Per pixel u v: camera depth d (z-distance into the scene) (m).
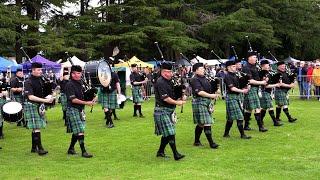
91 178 5.68
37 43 26.23
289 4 34.34
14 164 6.56
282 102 9.78
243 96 8.74
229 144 7.70
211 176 5.61
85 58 28.48
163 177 5.62
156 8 27.56
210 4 33.09
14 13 24.84
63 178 5.71
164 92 6.50
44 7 28.88
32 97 7.08
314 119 10.37
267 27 30.97
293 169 5.90
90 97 6.98
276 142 7.75
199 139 7.73
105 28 28.86
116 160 6.71
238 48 34.56
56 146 7.94
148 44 30.05
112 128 9.83
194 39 29.58
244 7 32.50
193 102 7.48
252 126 9.54
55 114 12.96
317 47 37.62
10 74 16.67
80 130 6.98
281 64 9.65
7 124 11.03
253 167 6.05
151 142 8.09
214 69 19.45
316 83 15.09
